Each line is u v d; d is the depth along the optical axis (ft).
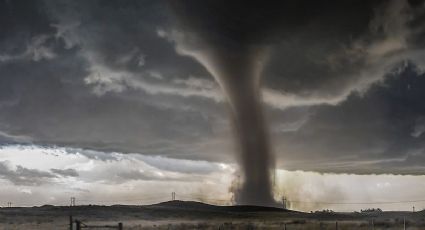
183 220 323.98
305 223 244.22
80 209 374.63
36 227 206.28
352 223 222.48
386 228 173.88
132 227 200.44
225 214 399.85
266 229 181.98
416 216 343.26
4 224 239.91
